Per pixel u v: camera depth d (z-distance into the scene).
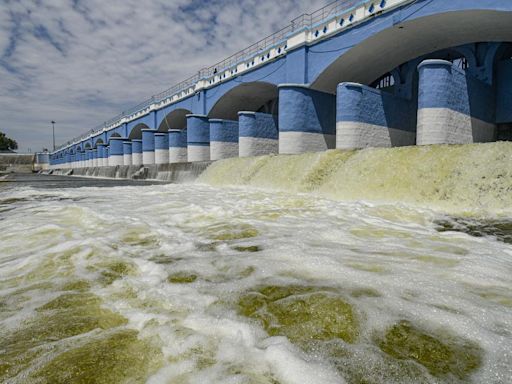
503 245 3.96
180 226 5.28
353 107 13.35
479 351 1.74
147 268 3.15
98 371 1.58
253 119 19.41
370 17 12.95
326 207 7.05
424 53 14.89
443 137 11.20
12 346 1.80
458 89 11.84
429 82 11.12
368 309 2.18
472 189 6.77
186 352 1.77
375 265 3.07
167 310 2.28
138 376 1.56
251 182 13.83
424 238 4.28
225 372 1.60
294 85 15.84
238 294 2.50
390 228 4.92
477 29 12.01
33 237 4.46
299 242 4.03
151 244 4.08
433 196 7.28
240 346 1.83
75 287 2.69
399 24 12.05
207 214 6.38
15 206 7.86
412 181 8.03
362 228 4.90
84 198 9.99
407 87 16.70
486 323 2.01
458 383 1.51
